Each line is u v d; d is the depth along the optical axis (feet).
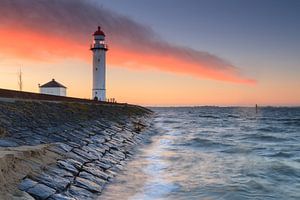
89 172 46.65
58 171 40.37
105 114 140.56
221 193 47.85
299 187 52.75
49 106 95.66
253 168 67.00
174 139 119.14
